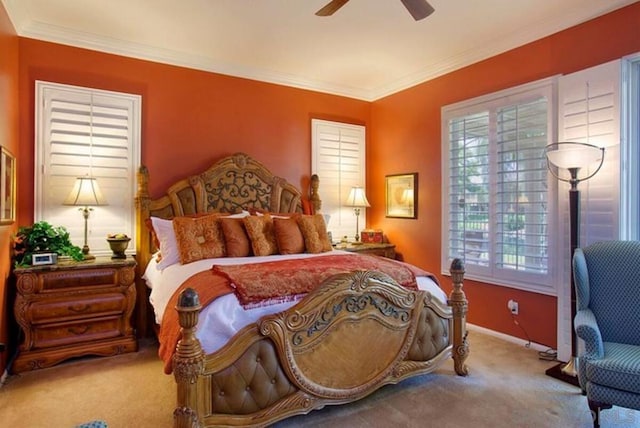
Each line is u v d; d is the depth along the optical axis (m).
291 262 2.86
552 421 2.27
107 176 3.68
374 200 5.27
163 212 3.85
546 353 3.25
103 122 3.66
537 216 3.37
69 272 3.11
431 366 2.74
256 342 2.10
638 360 2.02
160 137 3.93
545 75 3.34
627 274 2.46
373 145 5.29
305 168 4.83
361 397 2.41
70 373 2.92
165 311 2.43
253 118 4.46
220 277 2.41
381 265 2.87
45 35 3.41
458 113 4.08
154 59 3.89
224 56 4.06
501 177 3.65
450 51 3.90
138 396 2.57
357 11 3.11
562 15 3.13
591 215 2.95
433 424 2.24
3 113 2.84
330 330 2.30
